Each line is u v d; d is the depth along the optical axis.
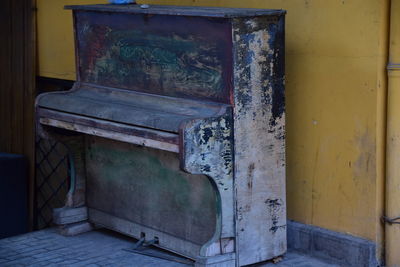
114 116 5.41
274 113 5.23
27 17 8.14
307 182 5.66
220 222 5.16
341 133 5.37
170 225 5.68
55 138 6.21
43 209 8.34
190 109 5.22
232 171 5.12
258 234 5.33
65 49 7.80
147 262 5.66
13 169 8.24
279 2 5.66
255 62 5.07
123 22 5.76
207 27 5.09
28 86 8.22
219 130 4.99
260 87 5.12
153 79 5.57
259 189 5.27
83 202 6.47
